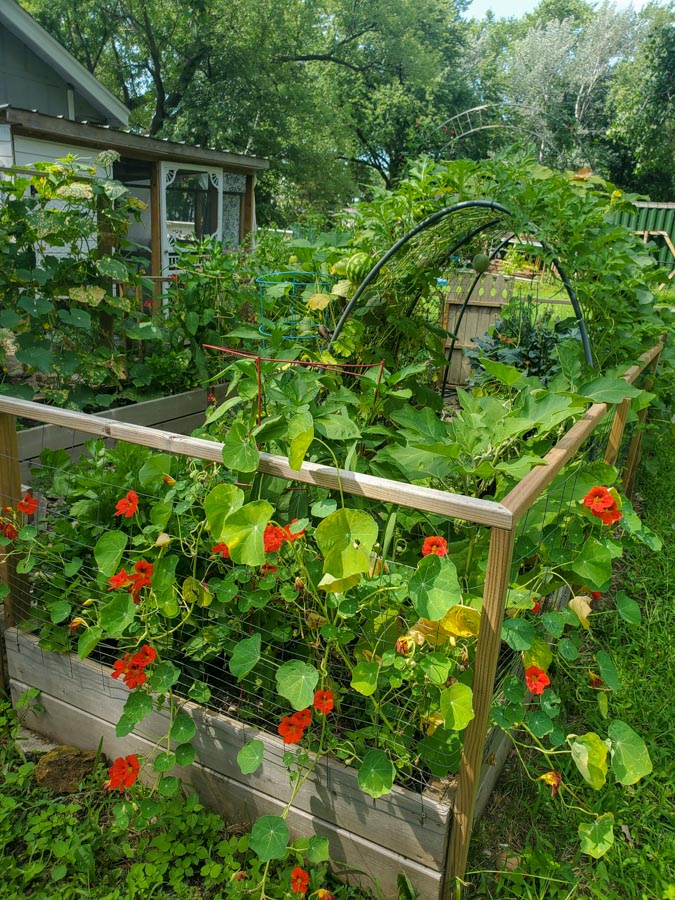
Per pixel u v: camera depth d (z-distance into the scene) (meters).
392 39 20.88
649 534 1.98
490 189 2.72
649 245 3.95
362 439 2.16
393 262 2.83
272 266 5.02
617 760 1.54
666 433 4.32
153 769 1.76
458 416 2.06
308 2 18.61
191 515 1.83
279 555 1.67
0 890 1.62
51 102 9.72
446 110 21.84
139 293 4.89
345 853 1.63
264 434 1.73
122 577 1.73
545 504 1.82
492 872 1.60
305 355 2.43
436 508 1.35
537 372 3.93
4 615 2.16
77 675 2.01
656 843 1.76
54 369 3.85
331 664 1.77
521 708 1.55
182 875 1.66
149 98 19.64
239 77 16.80
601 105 28.58
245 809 1.79
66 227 3.86
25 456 3.44
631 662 2.47
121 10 17.02
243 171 10.56
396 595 1.56
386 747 1.62
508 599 1.59
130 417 4.09
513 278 5.14
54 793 1.91
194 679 1.84
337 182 19.02
